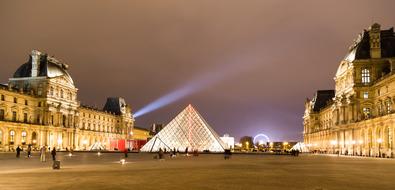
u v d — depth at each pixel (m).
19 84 156.38
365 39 119.00
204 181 31.91
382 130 94.00
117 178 34.09
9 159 74.00
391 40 117.06
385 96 103.88
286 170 45.28
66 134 165.62
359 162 66.56
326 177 36.09
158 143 128.00
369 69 114.88
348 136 119.25
